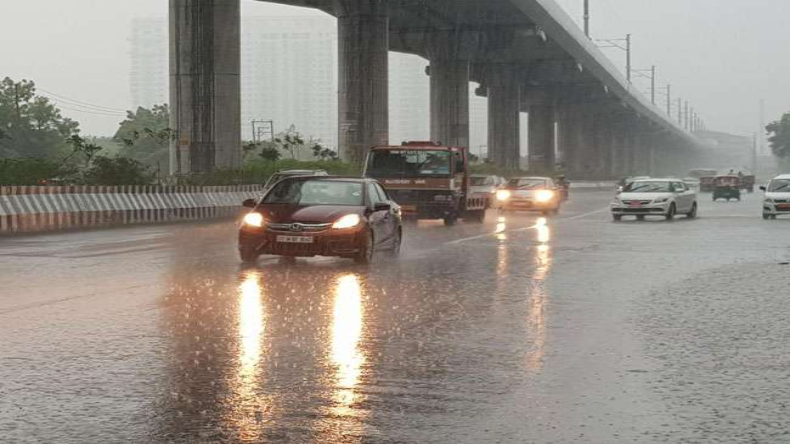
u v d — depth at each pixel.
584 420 6.16
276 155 54.78
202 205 37.56
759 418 6.23
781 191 37.09
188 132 44.47
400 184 31.23
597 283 14.37
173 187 36.28
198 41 44.22
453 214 31.50
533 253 19.98
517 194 41.41
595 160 155.00
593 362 8.14
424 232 27.78
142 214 33.59
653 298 12.60
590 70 111.44
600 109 147.62
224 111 44.56
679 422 6.12
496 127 100.06
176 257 18.03
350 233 16.45
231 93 44.81
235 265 16.53
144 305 11.49
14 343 8.89
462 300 12.26
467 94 83.88
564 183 65.00
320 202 17.53
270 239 16.45
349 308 11.39
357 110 60.94
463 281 14.48
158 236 24.30
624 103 144.25
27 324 10.02
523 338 9.38
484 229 29.55
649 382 7.33
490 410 6.41
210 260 17.42
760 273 15.97
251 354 8.39
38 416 6.21
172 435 5.76
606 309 11.52
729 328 10.06
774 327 10.14
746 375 7.61
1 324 10.02
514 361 8.17
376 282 14.20
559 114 142.75
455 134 82.94
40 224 28.47
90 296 12.30
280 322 10.24
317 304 11.70
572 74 113.19
